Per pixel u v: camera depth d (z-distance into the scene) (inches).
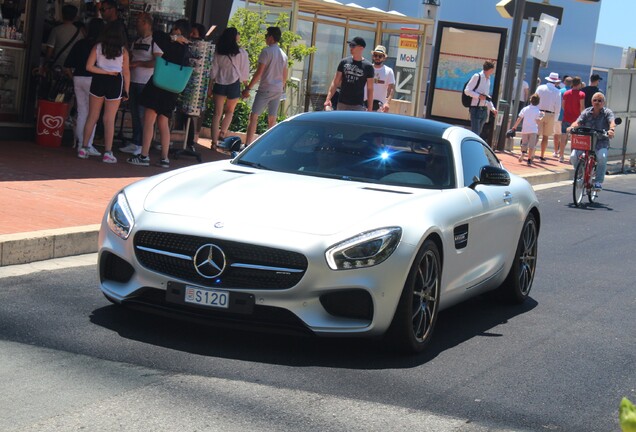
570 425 211.6
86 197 410.6
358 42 622.2
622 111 943.0
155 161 563.8
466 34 930.7
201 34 591.8
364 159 285.3
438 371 242.8
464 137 309.3
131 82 557.6
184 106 585.6
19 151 514.0
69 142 574.2
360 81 625.0
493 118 936.3
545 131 917.8
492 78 955.3
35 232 326.3
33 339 234.1
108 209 257.1
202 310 237.8
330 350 249.8
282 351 244.4
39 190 412.8
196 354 234.2
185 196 251.8
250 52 794.2
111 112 515.5
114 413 189.6
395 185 275.6
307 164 284.2
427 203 260.8
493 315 318.7
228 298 233.5
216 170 278.5
